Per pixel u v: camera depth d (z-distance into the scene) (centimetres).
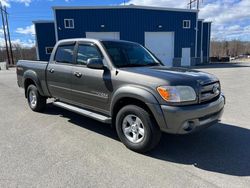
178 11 3039
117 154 385
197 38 3419
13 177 316
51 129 509
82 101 491
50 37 3058
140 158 372
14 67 3666
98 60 424
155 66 462
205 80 382
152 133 368
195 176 319
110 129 507
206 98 378
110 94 419
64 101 550
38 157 374
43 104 643
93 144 426
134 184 299
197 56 3500
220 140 443
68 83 512
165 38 3038
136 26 2869
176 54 3127
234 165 350
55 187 293
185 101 350
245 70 2117
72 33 2772
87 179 310
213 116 392
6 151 396
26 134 479
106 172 328
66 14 2730
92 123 550
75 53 502
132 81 383
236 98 816
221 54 7850
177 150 402
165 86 348
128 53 477
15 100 837
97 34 2823
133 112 384
